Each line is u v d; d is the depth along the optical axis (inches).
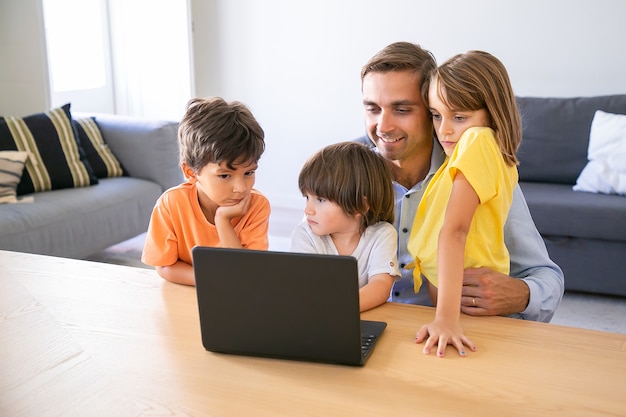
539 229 126.4
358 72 175.6
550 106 143.6
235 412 40.4
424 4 166.2
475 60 56.6
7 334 50.7
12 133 134.3
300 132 184.9
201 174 62.2
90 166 143.5
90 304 55.9
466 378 43.8
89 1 189.2
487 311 53.7
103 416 40.3
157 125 148.3
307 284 44.3
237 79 187.9
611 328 115.2
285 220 177.5
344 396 41.9
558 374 44.3
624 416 39.9
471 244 56.0
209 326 47.1
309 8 176.4
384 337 49.7
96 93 194.1
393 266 57.4
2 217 117.0
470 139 53.6
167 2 182.2
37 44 154.5
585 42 155.6
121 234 138.1
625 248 123.2
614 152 131.0
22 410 41.0
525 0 158.2
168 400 41.8
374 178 57.5
